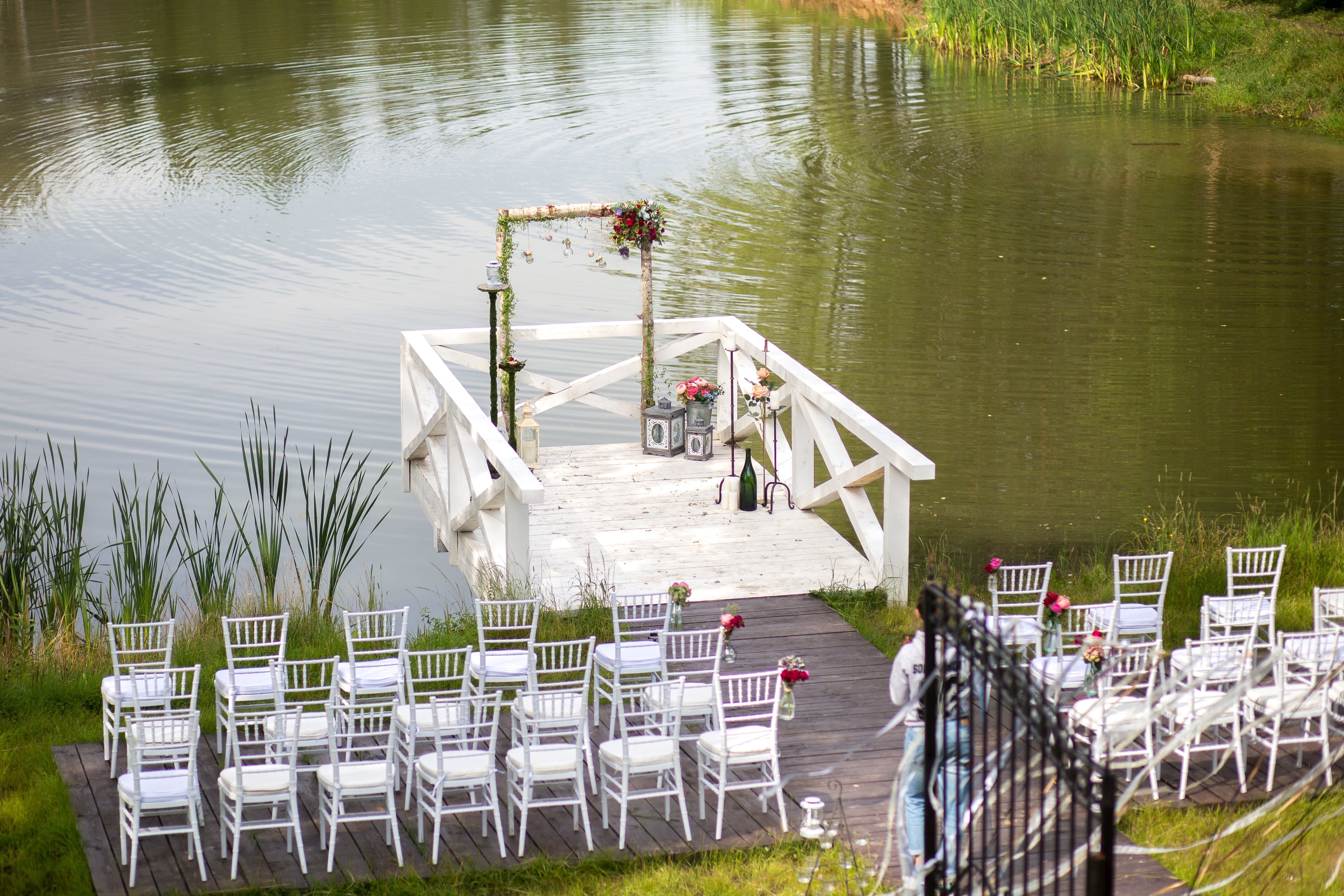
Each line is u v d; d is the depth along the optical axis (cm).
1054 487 1490
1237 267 2317
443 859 810
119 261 2377
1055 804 601
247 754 951
